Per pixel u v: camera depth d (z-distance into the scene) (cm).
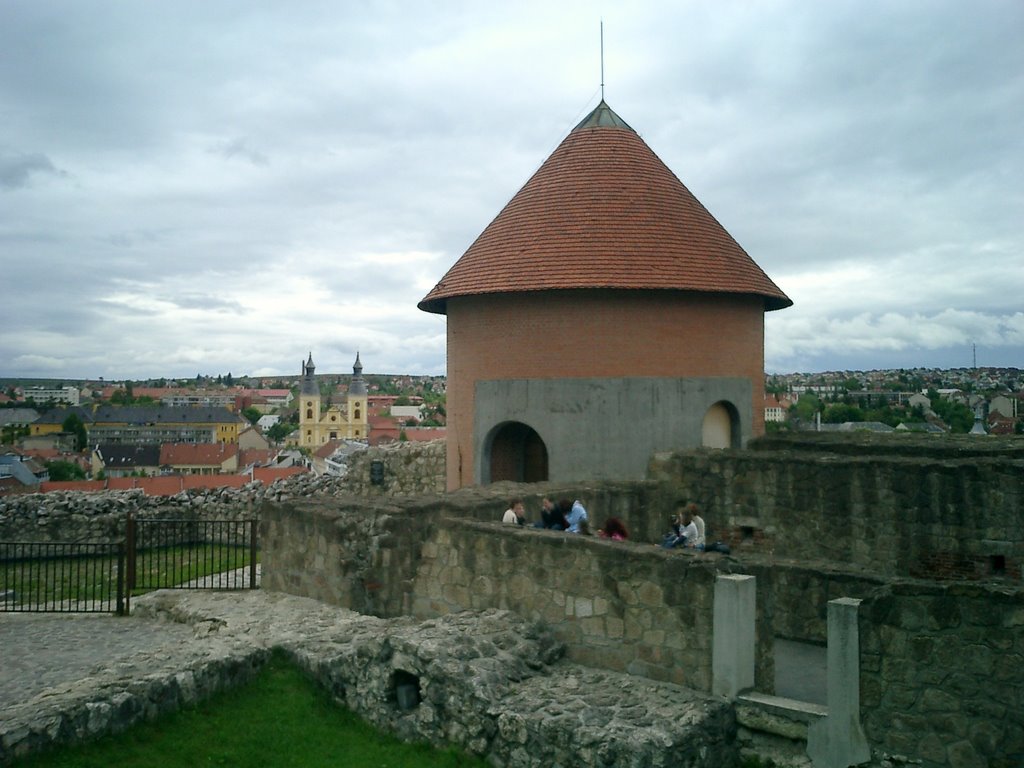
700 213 1895
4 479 6269
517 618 921
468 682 788
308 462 10256
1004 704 671
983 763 676
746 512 1505
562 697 780
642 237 1755
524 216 1855
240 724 833
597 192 1828
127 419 15688
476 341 1848
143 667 867
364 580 1119
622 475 1723
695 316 1770
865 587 965
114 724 770
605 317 1727
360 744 819
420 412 18775
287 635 1020
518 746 740
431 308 2080
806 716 735
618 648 848
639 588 834
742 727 768
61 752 727
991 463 1255
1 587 1611
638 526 1530
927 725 697
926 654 700
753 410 1886
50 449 12212
